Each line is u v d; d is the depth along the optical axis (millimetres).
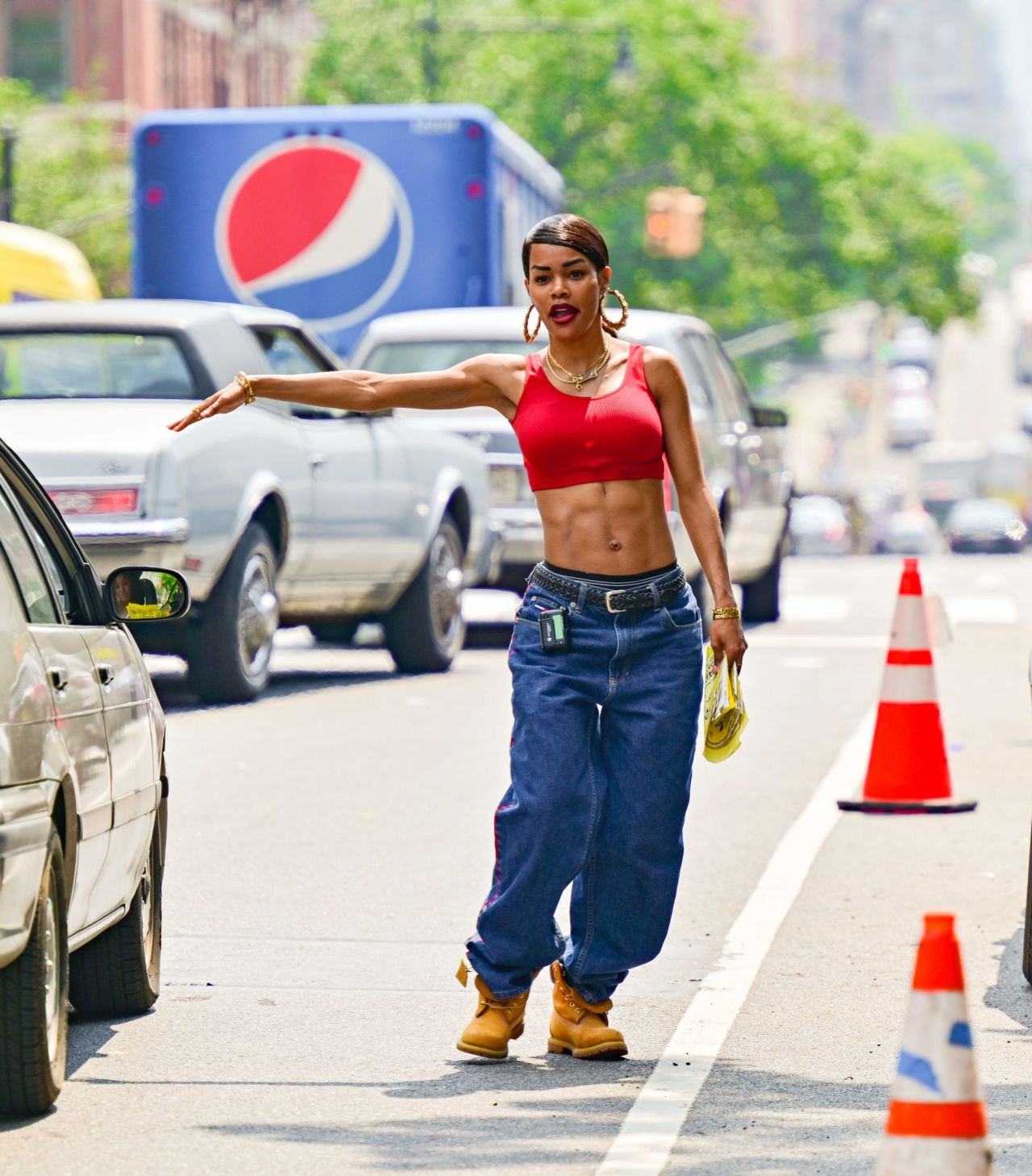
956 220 182000
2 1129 12984
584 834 14445
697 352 42219
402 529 36094
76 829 13234
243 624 32656
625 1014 15961
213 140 49406
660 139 155875
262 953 17828
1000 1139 12828
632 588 14430
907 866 21562
